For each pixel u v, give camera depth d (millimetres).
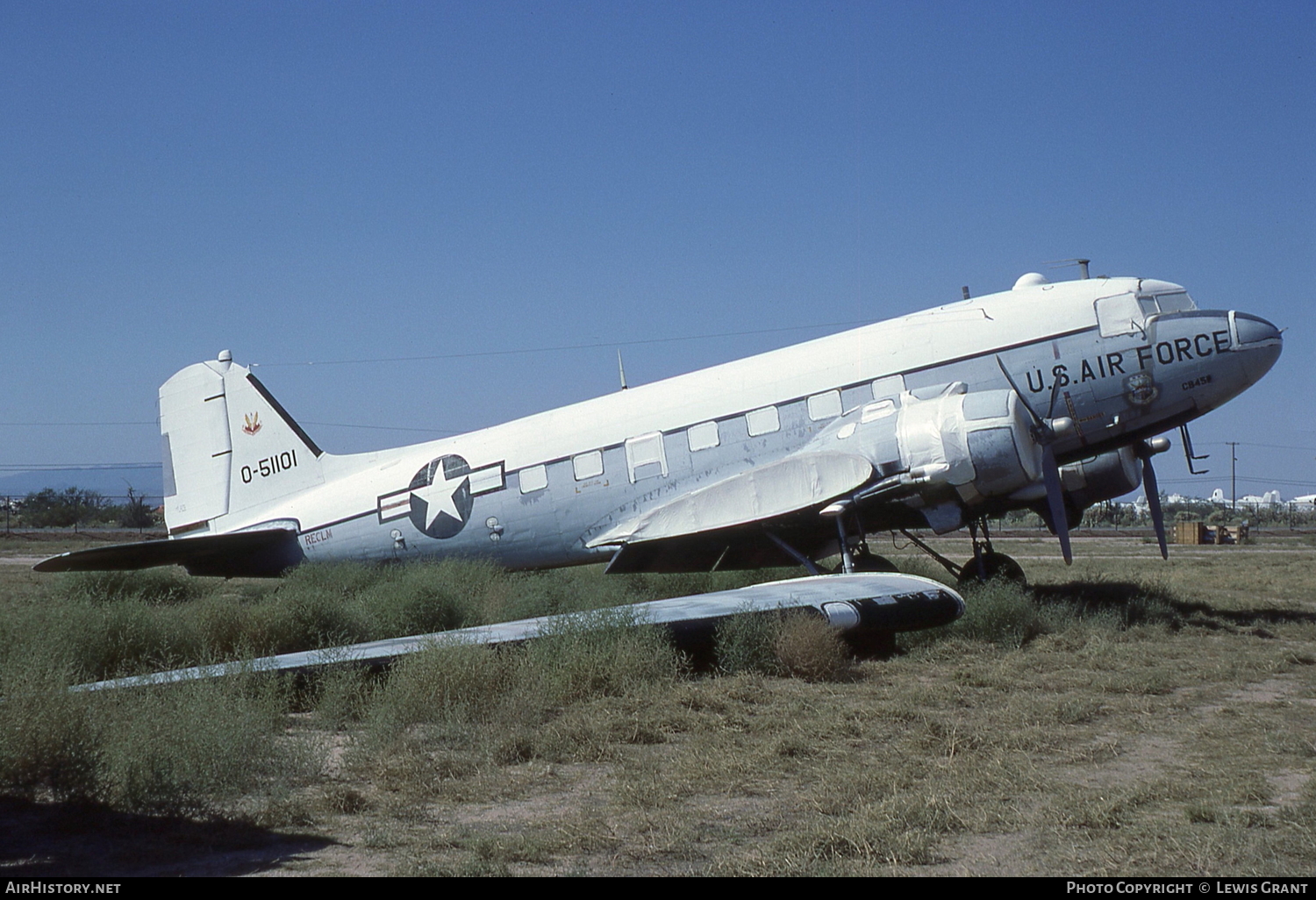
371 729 7887
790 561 18422
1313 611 17406
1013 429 15719
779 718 8609
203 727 6598
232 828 5746
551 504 19453
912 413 16531
